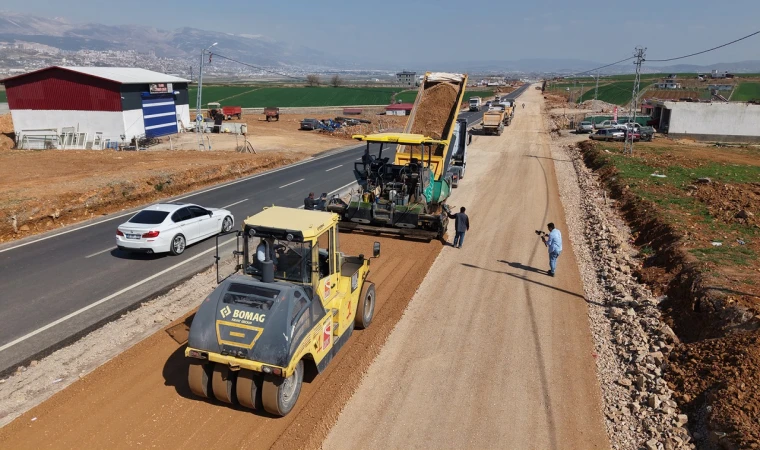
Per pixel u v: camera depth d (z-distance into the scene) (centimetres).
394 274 1476
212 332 791
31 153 3450
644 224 1905
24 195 1981
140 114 4231
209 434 765
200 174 2764
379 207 1831
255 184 2784
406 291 1348
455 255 1666
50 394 858
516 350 1059
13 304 1205
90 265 1488
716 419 772
